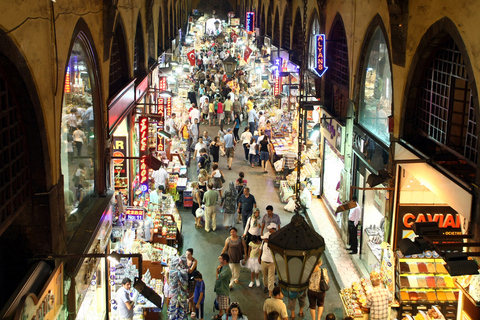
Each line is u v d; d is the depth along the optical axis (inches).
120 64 497.7
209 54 1430.9
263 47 1189.1
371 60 472.7
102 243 351.3
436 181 326.6
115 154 510.9
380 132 441.1
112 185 432.8
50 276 249.1
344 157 528.4
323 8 632.4
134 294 377.7
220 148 797.2
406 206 382.0
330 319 313.6
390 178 383.2
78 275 283.3
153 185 586.2
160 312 400.8
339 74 593.3
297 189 243.8
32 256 258.1
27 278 231.3
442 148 355.3
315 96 647.1
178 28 1160.2
